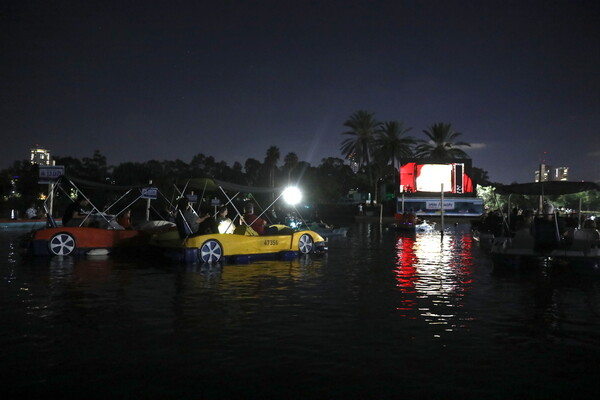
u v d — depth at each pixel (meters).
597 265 11.22
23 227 26.66
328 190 102.62
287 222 23.11
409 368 4.79
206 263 12.77
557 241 11.73
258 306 7.55
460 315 7.07
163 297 8.16
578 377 4.59
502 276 11.02
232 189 15.30
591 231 11.73
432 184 59.38
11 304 7.47
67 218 14.78
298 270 11.76
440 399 4.05
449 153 72.81
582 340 5.82
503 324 6.55
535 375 4.63
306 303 7.82
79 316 6.74
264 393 4.14
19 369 4.66
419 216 57.56
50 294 8.30
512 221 15.38
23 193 56.62
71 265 11.95
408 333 6.07
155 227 15.28
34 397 4.03
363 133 76.88
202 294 8.46
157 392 4.14
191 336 5.83
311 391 4.19
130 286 9.16
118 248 14.35
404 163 59.72
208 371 4.65
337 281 10.11
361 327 6.34
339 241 22.64
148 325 6.30
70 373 4.56
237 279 10.19
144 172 74.94
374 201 77.94
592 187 13.07
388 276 10.94
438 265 13.09
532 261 13.87
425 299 8.24
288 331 6.11
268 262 13.41
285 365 4.84
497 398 4.09
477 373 4.67
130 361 4.91
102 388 4.22
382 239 24.05
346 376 4.55
